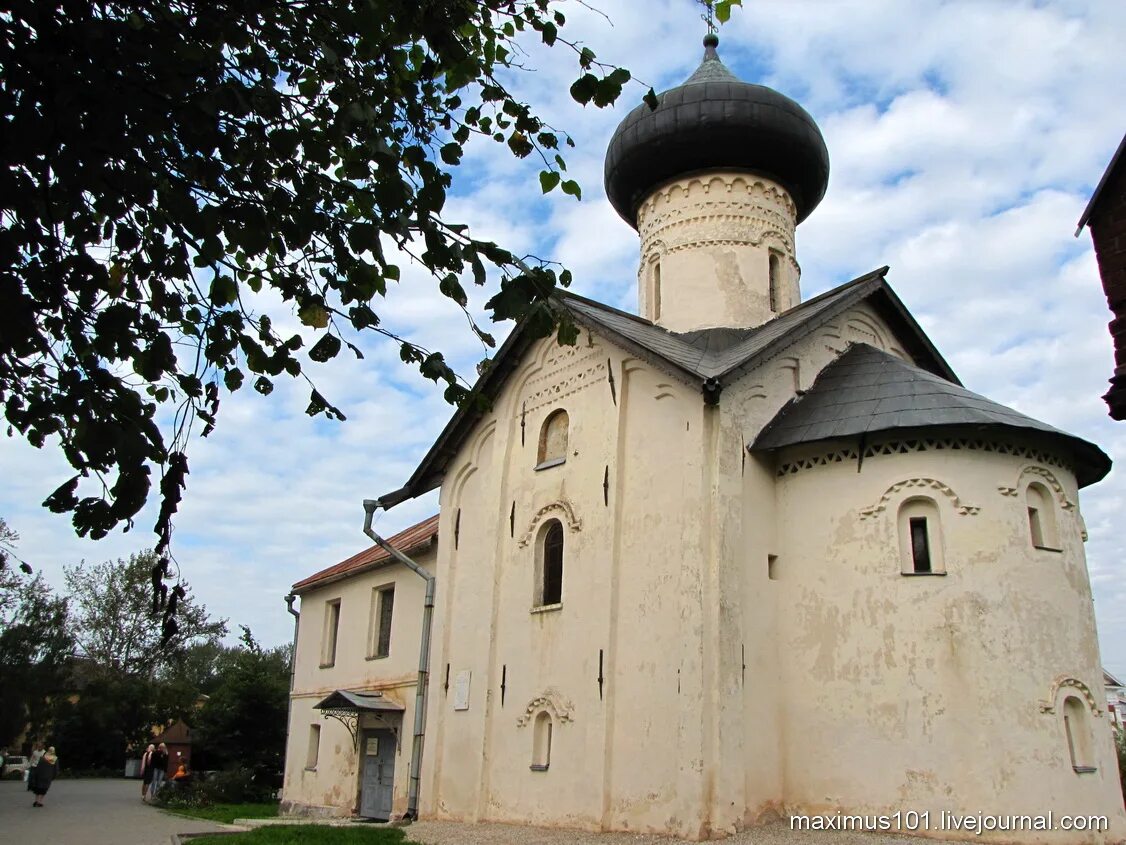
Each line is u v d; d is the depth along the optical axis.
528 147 7.26
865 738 14.78
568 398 19.06
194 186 6.14
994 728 14.23
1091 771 14.59
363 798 22.78
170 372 6.01
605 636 16.55
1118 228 7.48
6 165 5.20
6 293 5.11
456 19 6.63
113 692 52.38
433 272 6.23
